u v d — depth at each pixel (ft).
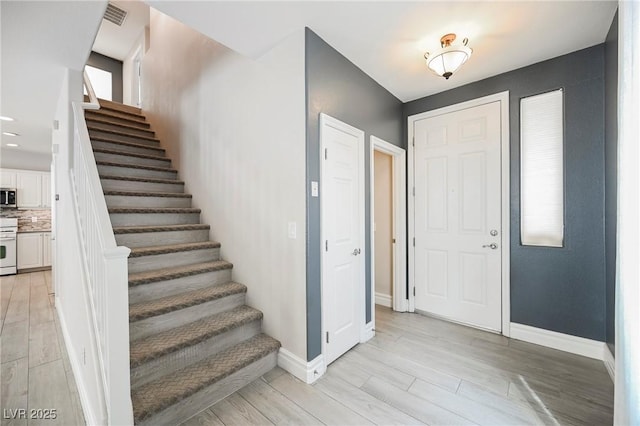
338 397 6.25
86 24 6.15
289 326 7.27
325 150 7.31
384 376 7.02
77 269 6.64
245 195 8.67
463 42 7.34
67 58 7.50
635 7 3.77
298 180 6.96
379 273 12.57
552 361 7.61
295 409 5.88
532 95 8.67
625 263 3.98
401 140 11.37
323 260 7.22
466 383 6.70
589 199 7.78
